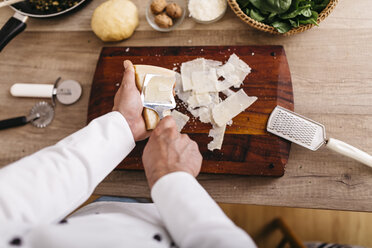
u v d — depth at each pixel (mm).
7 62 1186
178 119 1021
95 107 1084
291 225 1292
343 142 918
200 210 537
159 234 595
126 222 576
